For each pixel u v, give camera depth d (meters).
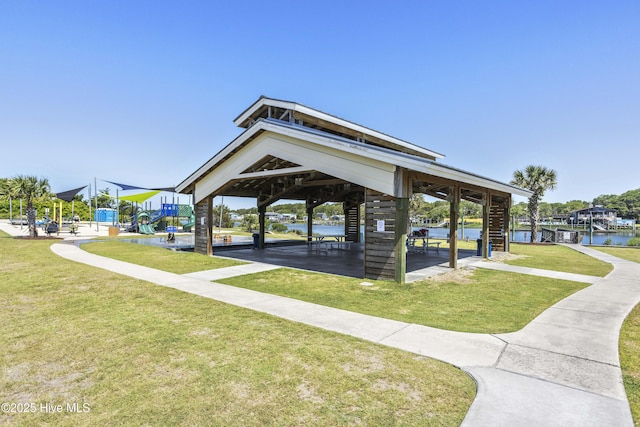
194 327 4.38
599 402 2.63
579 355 3.57
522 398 2.68
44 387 2.84
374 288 7.03
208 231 12.69
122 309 5.22
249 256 12.74
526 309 5.52
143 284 7.08
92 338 3.97
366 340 3.97
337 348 3.71
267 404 2.59
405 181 7.60
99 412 2.46
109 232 22.84
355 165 8.21
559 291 6.90
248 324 4.52
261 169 11.09
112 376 3.04
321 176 11.24
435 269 9.54
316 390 2.80
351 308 5.50
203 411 2.48
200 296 6.12
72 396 2.69
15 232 23.78
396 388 2.84
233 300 5.86
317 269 9.68
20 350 3.61
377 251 7.98
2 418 2.38
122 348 3.68
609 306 5.64
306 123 10.98
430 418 2.40
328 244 17.47
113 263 9.95
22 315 4.88
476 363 3.35
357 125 11.48
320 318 4.86
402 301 6.02
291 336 4.07
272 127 9.55
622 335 4.21
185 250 14.78
